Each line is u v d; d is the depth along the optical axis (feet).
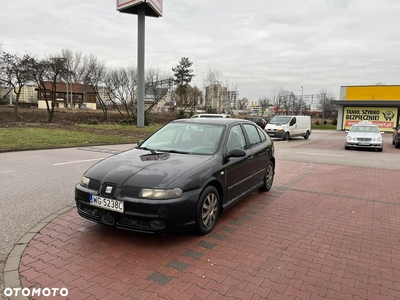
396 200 19.67
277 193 20.75
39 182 22.16
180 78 163.02
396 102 105.81
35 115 122.11
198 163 13.32
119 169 12.71
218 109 159.43
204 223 13.03
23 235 12.85
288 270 10.48
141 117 91.81
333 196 20.34
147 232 11.44
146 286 9.34
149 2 86.07
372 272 10.50
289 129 70.64
